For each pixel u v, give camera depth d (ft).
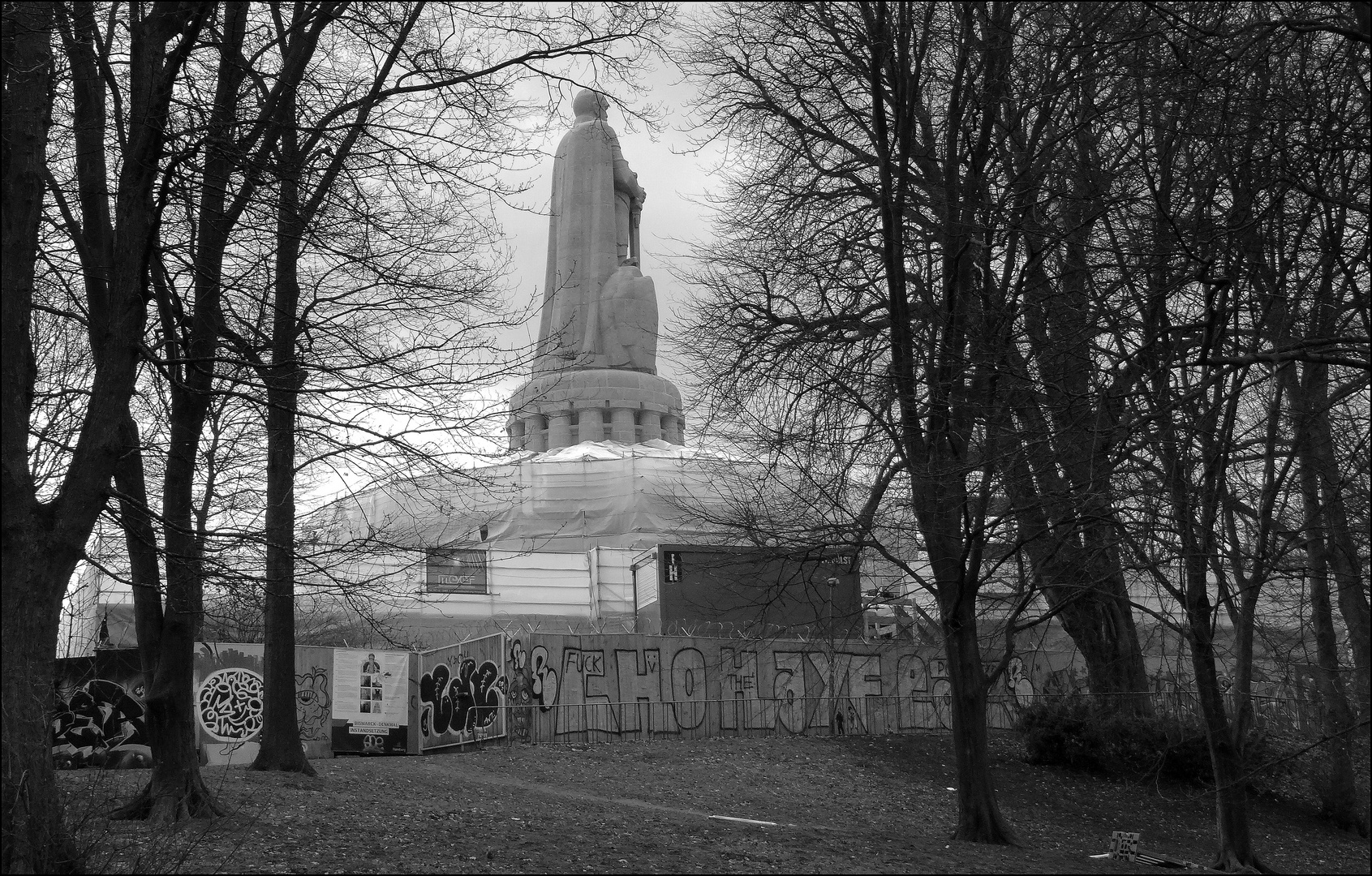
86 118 45.62
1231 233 48.06
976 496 57.26
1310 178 50.72
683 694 100.37
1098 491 52.65
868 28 57.26
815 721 103.30
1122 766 87.04
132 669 73.67
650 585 128.57
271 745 64.75
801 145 65.67
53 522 37.70
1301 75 49.44
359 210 52.06
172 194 46.65
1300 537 64.03
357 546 56.34
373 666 88.53
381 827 49.44
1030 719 88.84
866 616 117.19
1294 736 94.27
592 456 179.22
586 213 207.51
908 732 105.09
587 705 97.09
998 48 54.85
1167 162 54.08
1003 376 57.36
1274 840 74.28
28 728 35.50
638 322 203.31
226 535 47.44
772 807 71.00
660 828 53.11
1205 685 55.31
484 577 142.72
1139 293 57.72
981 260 61.21
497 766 79.92
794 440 63.72
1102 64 55.21
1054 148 59.06
